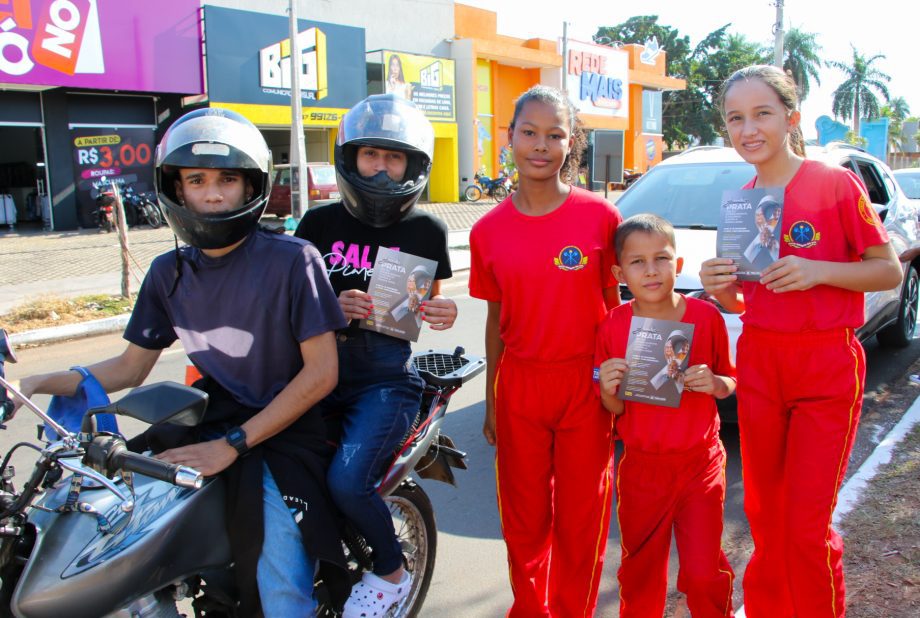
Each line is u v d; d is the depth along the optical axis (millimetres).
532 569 2887
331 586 2531
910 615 2906
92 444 1906
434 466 3256
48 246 16234
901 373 6523
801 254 2600
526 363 2781
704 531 2617
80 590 1859
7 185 22297
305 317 2316
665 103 58875
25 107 18859
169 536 2053
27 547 1954
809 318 2543
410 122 2828
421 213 3074
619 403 2752
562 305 2691
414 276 2834
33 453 4812
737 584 3365
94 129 19906
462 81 30594
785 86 2570
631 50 41344
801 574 2559
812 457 2541
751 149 2607
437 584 3465
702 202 5832
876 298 6203
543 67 34438
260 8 24625
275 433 2268
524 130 2641
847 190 2541
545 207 2738
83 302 9750
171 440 2320
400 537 3100
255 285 2311
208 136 2152
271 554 2264
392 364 2887
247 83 21578
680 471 2680
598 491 2811
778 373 2615
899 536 3484
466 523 4066
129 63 19031
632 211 6031
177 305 2385
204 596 2348
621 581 2852
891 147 55750
